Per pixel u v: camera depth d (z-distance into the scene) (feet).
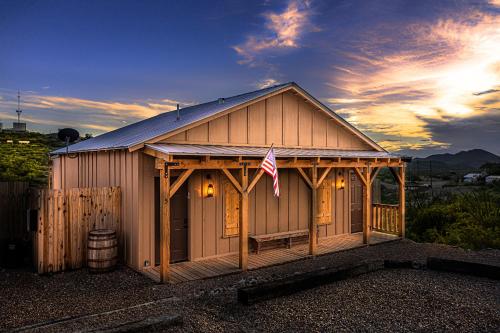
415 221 46.70
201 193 29.84
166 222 23.66
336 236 39.68
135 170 26.71
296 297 21.52
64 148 45.01
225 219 31.22
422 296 21.94
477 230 38.55
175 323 16.56
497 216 42.57
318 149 37.52
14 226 28.66
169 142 27.61
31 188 28.63
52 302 20.16
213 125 30.17
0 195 28.04
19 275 25.35
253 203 33.01
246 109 32.30
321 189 38.29
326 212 38.73
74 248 26.66
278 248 34.01
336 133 39.27
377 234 41.37
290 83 34.22
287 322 17.99
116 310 18.26
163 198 23.65
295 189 36.09
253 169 32.86
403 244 37.50
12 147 102.78
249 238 32.42
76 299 20.66
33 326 15.96
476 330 17.49
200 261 29.35
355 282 24.57
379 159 36.83
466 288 23.57
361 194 43.04
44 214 25.32
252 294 20.22
